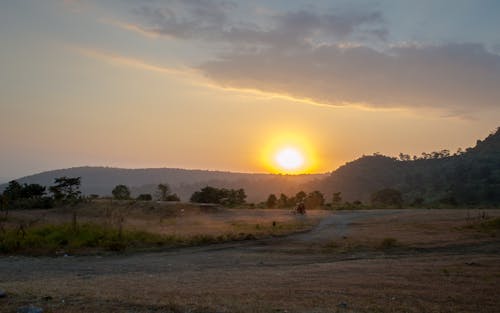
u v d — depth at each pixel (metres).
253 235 29.12
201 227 35.91
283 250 23.36
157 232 29.31
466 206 82.19
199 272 14.77
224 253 22.25
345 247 24.08
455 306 8.95
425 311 8.41
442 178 178.62
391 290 10.48
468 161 192.50
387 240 24.41
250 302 8.63
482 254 20.17
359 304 8.77
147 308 7.94
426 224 36.75
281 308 8.15
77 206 53.25
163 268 16.67
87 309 7.79
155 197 80.81
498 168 169.00
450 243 24.59
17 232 23.75
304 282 11.71
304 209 55.56
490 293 10.34
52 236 23.69
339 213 55.62
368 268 15.02
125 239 24.52
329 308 8.27
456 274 13.27
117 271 15.79
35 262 18.50
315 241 27.09
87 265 17.66
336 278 12.52
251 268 16.27
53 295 9.06
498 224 32.00
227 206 78.31
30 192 64.75
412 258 18.89
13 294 9.05
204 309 7.88
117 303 8.30
